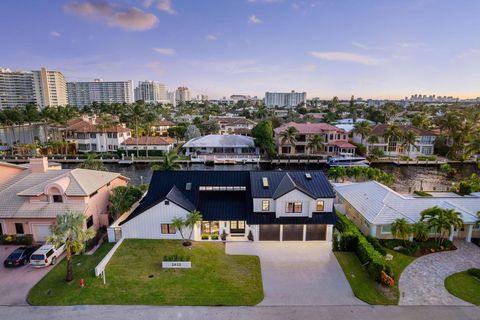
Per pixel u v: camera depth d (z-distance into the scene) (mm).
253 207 32562
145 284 23812
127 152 86500
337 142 92562
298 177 34969
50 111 128625
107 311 20688
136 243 30625
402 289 24188
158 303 21625
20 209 31922
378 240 32375
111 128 96312
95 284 23625
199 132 114188
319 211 32938
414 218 33375
